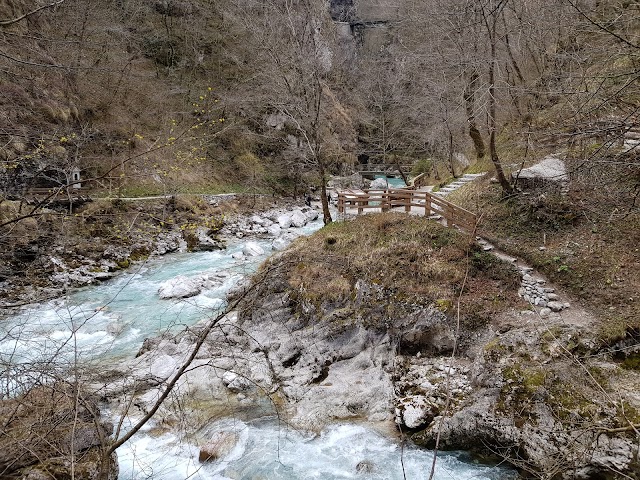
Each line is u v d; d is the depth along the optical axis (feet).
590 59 31.53
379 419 29.09
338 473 24.88
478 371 27.96
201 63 122.62
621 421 21.40
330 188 115.75
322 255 41.11
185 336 39.27
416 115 92.99
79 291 52.90
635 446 20.43
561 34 42.19
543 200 40.34
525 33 48.14
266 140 117.91
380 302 35.58
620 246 34.40
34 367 16.58
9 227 26.94
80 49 71.31
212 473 25.13
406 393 29.35
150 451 26.71
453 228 41.01
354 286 37.78
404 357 32.94
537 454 22.79
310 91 52.49
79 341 39.68
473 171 63.00
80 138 38.96
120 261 62.28
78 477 17.90
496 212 43.68
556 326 28.71
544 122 42.01
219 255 69.21
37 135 37.63
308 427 28.66
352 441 27.35
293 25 52.19
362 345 34.76
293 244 45.57
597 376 24.29
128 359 36.63
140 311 47.57
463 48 49.90
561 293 33.68
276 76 55.26
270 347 37.04
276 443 27.48
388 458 25.86
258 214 94.73
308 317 38.22
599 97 25.96
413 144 116.16
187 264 64.64
